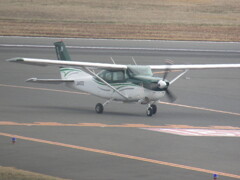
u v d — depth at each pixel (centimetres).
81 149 8956
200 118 12712
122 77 12562
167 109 13788
